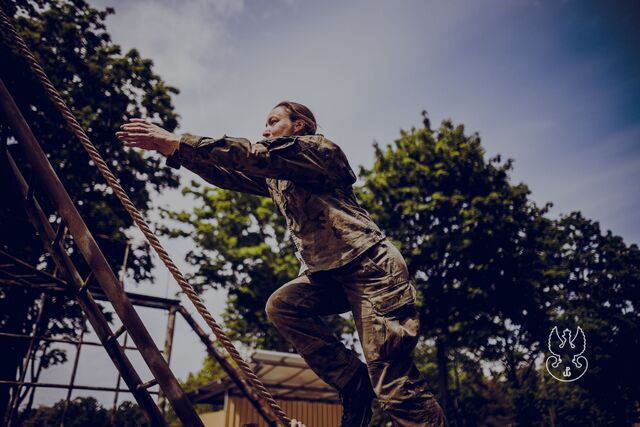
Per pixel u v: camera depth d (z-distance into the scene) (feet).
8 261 13.33
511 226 60.13
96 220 41.16
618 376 79.61
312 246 5.87
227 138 5.49
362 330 5.39
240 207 68.13
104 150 44.21
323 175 5.68
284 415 5.66
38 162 8.20
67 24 42.19
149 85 47.62
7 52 32.73
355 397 6.11
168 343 20.89
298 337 6.28
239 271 64.34
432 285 60.54
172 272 5.98
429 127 68.44
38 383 19.16
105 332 8.46
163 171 50.80
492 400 83.71
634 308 96.43
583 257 102.42
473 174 62.44
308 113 6.91
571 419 76.69
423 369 94.38
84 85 43.37
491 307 58.39
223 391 50.70
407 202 60.23
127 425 40.70
